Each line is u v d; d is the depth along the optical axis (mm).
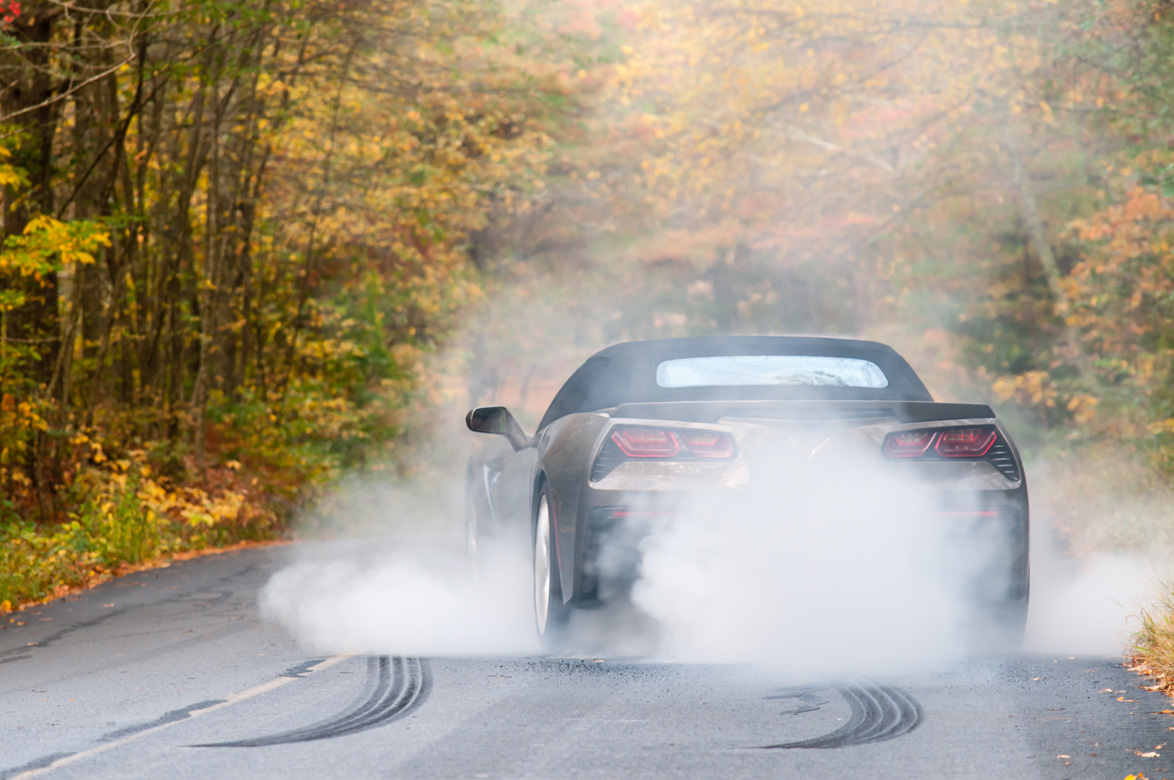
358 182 91500
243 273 86500
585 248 126375
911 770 15555
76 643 30000
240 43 63188
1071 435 66875
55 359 60469
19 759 16969
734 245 115938
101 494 60000
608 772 15570
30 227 48062
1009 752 16375
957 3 64562
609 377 26219
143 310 71688
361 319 106062
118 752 17172
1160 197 58312
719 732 17641
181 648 27719
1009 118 71750
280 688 21625
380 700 20297
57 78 55438
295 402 88750
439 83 87000
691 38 73375
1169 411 61562
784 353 26469
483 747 16938
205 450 81438
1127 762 15859
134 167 70312
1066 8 55156
